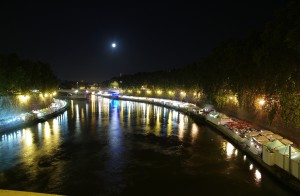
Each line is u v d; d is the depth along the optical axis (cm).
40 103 7812
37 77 7625
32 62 7681
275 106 3372
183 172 2680
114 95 18012
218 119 4659
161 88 12488
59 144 3838
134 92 16950
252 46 4206
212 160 3047
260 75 3784
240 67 4438
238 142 3459
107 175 2619
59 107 8281
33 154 3319
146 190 2284
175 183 2416
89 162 3008
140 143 3906
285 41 2536
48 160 3081
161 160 3073
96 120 6369
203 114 5909
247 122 4400
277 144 2502
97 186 2369
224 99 5666
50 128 5184
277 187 2248
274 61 3072
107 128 5206
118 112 8212
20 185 2384
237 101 5181
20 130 4941
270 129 3684
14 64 5997
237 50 4681
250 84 4219
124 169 2783
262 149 2620
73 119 6538
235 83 4847
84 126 5450
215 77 5834
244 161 2989
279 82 3033
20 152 3403
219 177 2538
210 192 2231
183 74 9488
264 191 2233
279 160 2331
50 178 2542
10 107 5462
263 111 3962
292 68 2822
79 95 17000
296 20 2420
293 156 2203
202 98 7706
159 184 2402
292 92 2884
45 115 6425
